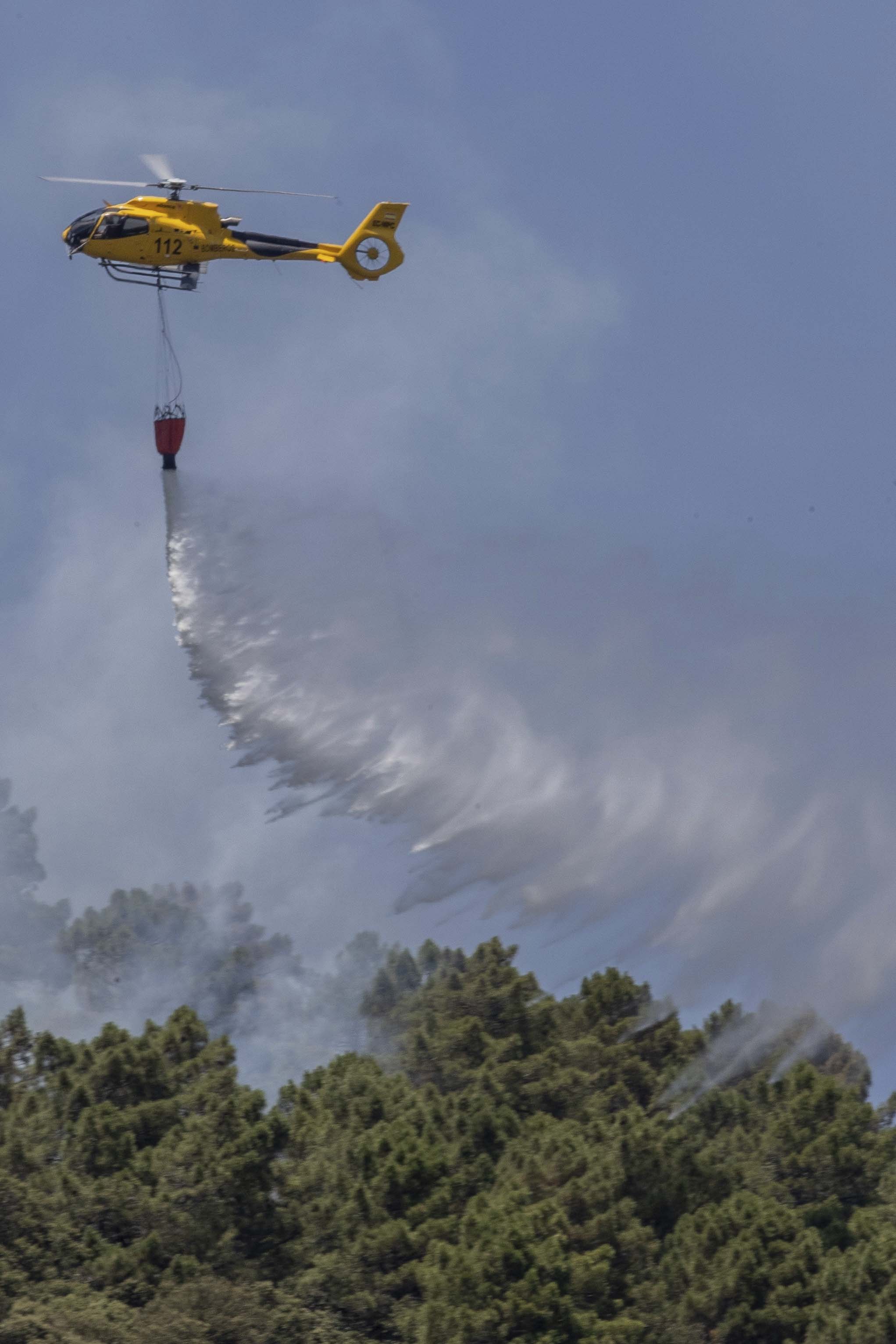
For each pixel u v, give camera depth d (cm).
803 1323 9912
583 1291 9812
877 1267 9975
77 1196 9800
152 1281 9469
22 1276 9156
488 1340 9138
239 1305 9062
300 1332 9300
